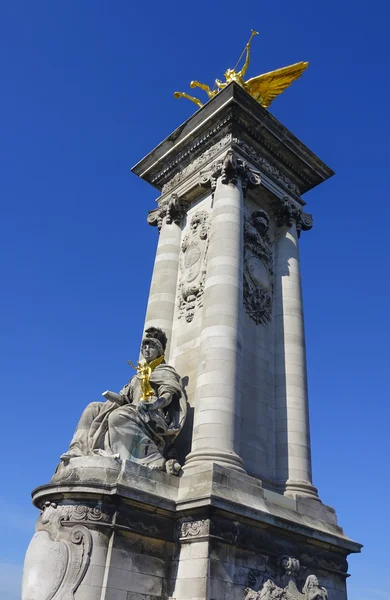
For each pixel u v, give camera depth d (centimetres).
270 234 2194
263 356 1923
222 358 1656
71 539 1277
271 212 2239
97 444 1523
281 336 1992
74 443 1534
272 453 1800
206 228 2072
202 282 1973
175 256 2173
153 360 1759
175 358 1931
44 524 1341
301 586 1495
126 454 1482
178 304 2055
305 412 1873
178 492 1453
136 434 1514
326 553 1638
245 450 1712
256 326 1947
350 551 1705
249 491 1482
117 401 1614
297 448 1794
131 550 1316
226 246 1858
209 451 1516
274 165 2278
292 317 2019
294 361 1939
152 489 1404
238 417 1612
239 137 2158
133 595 1277
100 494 1316
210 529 1327
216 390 1608
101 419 1583
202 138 2209
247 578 1366
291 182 2339
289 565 1458
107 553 1283
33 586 1248
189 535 1360
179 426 1623
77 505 1317
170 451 1650
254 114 2147
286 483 1733
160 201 2364
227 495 1402
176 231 2228
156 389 1688
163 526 1395
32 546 1323
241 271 1867
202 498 1344
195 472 1462
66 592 1220
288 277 2100
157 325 2017
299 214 2259
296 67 2422
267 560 1440
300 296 2092
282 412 1861
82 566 1245
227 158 1998
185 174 2278
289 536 1530
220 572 1309
